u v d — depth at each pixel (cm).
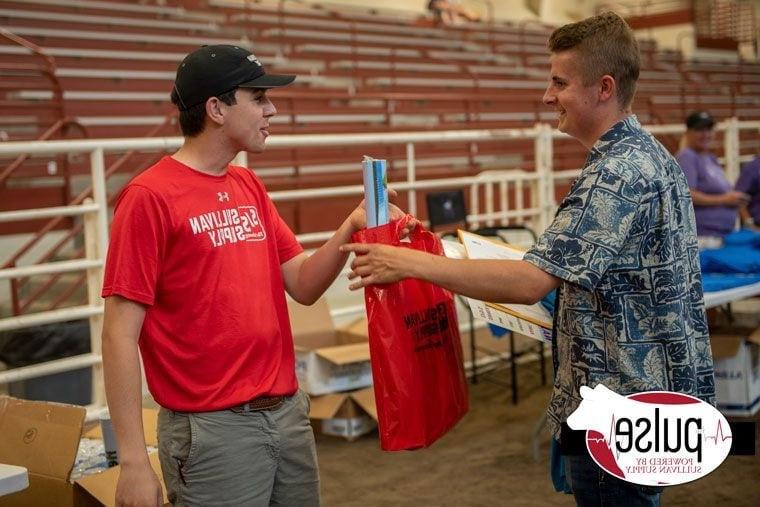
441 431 184
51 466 211
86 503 212
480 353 510
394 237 181
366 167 178
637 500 169
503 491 330
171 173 171
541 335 201
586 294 163
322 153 815
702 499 318
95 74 811
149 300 165
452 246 216
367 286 176
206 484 169
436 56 1298
